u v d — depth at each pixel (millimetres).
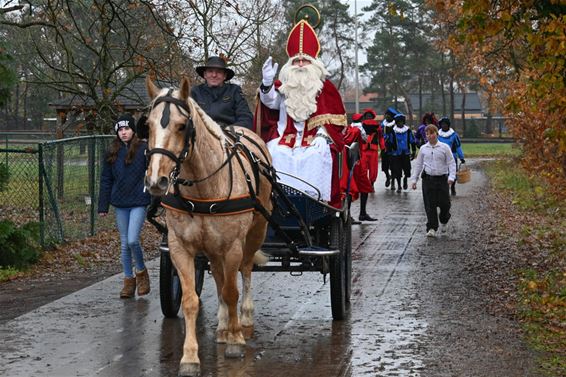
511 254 13344
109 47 19641
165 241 8781
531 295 9836
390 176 27047
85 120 20719
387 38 79250
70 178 15242
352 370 7102
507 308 9414
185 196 6977
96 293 10453
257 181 7625
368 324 8820
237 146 7566
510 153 49156
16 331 8422
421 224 17781
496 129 107750
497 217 18875
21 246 12156
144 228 16484
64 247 13766
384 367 7184
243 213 7203
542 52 9375
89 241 14602
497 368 7129
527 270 11461
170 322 8875
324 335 8352
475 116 111562
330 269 8844
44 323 8797
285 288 10875
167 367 7164
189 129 6488
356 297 10258
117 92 19734
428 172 15773
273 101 9438
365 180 11711
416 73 82562
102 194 10133
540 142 15258
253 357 7520
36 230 12344
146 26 19391
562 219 17750
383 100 85812
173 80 19141
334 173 9055
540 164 16953
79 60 26703
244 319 8516
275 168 8891
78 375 6902
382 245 14727
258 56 25062
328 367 7191
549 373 6973
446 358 7457
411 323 8844
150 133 6387
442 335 8305
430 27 75312
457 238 15555
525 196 22484
